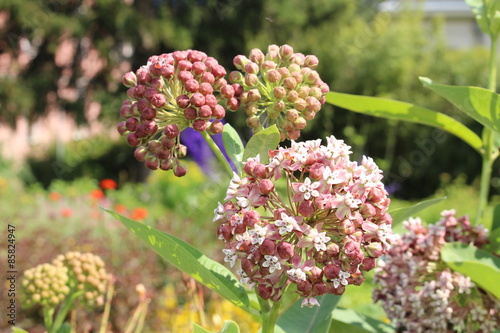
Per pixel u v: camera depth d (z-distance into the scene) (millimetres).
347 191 1543
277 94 1768
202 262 1706
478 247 2352
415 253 2346
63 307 2449
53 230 8234
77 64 17422
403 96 17312
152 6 17719
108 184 12250
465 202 13648
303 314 2109
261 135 1711
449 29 24875
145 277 6039
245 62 1862
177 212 10648
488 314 2250
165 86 1752
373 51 17578
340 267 1552
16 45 17031
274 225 1527
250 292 2361
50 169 17734
